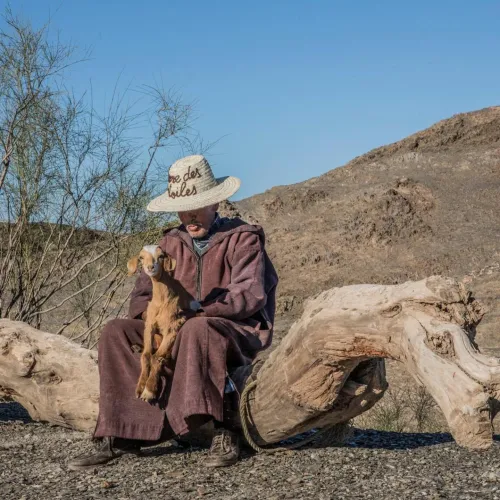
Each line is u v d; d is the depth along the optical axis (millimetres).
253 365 3990
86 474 3830
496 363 3000
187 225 4211
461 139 28094
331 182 27031
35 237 7324
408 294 3336
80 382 4664
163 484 3648
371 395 3918
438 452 4211
